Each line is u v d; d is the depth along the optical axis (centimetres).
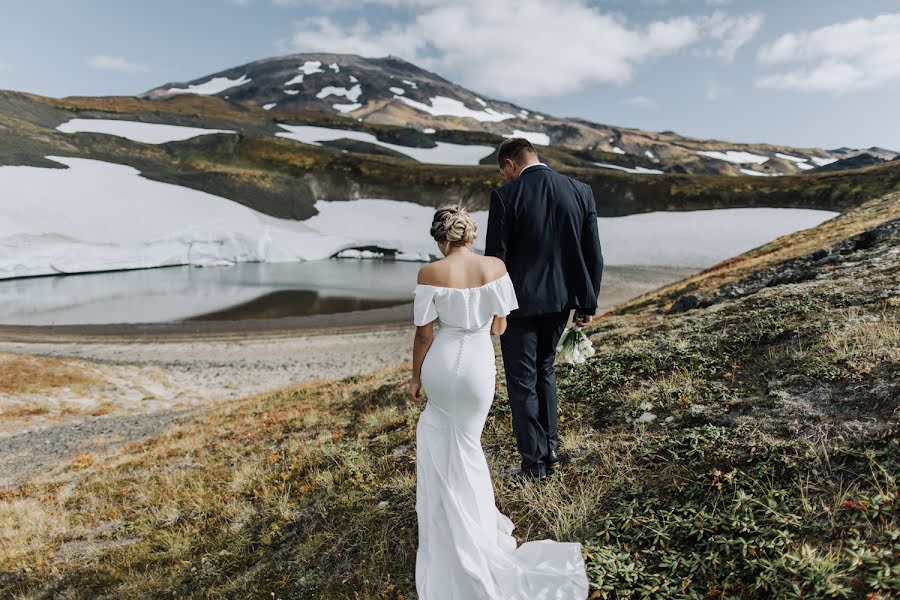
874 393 381
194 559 520
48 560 600
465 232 324
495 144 19900
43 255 6356
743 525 311
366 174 11612
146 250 7181
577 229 389
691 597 283
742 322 647
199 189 9275
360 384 1276
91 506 755
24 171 7938
